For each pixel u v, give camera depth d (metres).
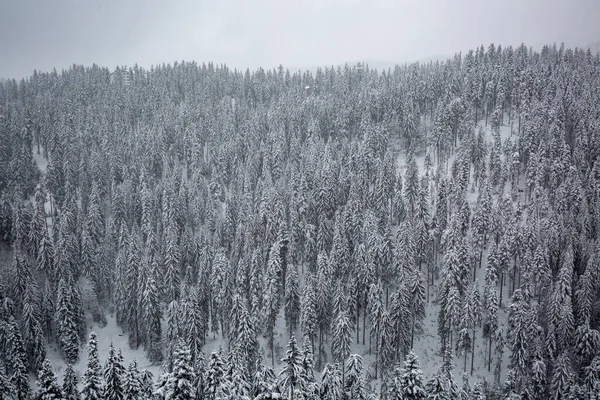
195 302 63.88
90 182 107.25
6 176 108.19
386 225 87.31
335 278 72.25
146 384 40.47
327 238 81.50
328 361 68.50
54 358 69.06
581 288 65.44
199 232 89.56
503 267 72.69
